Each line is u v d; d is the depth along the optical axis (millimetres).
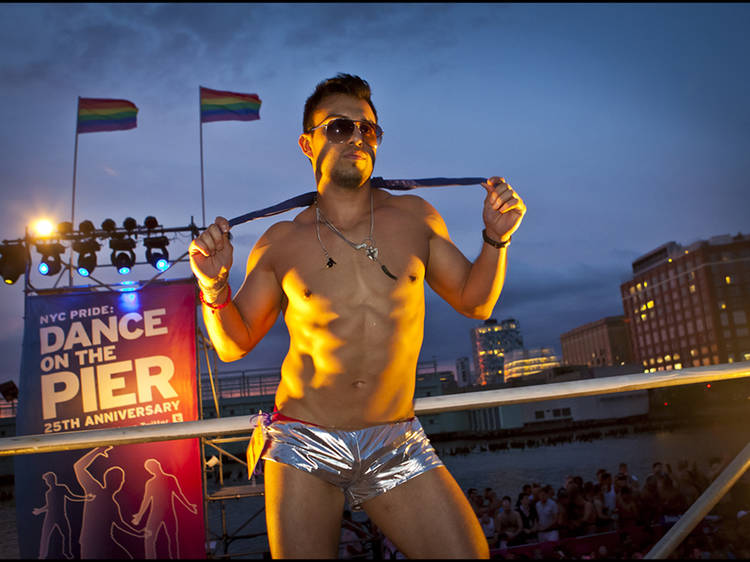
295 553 1420
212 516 19281
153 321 9461
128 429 1498
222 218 1516
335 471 1513
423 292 1663
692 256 109812
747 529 6055
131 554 8438
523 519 11289
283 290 1664
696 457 29266
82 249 10516
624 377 1519
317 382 1571
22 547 8430
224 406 46906
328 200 1710
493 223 1550
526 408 68312
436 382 55875
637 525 9789
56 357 9297
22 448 1445
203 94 13539
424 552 1463
